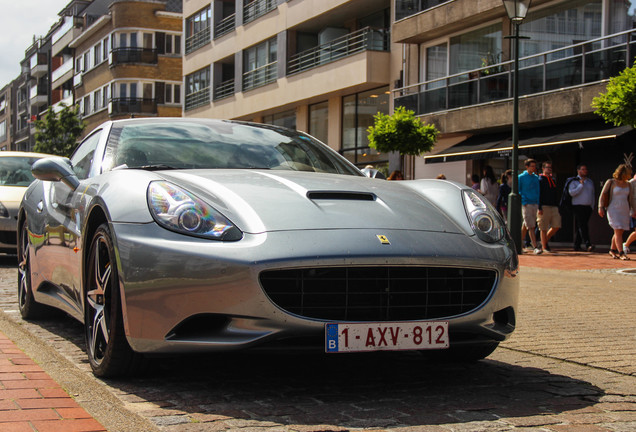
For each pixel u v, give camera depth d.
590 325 5.54
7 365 3.51
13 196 10.14
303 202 3.40
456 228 3.50
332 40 24.92
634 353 4.39
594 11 16.53
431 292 3.21
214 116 33.12
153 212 3.28
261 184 3.60
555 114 16.67
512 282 3.48
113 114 46.62
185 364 3.82
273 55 28.44
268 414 2.90
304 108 27.66
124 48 46.34
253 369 3.73
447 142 21.00
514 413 2.99
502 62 18.56
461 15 19.36
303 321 3.01
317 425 2.75
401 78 22.61
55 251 4.47
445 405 3.09
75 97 56.25
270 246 3.04
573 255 13.58
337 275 3.08
